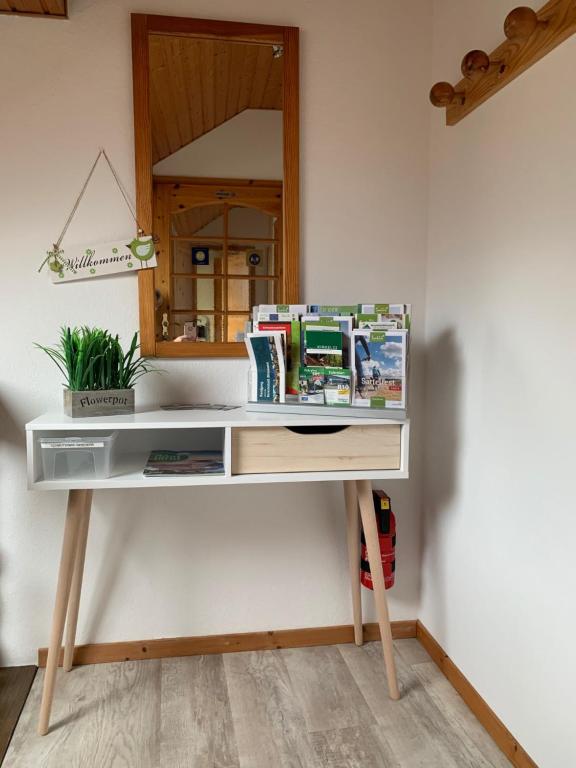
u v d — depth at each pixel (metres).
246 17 1.80
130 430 1.86
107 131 1.76
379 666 1.89
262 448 1.54
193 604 1.95
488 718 1.58
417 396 2.01
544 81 1.32
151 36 1.74
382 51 1.88
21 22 1.70
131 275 1.81
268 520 1.97
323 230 1.89
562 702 1.29
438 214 1.88
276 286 1.85
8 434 1.79
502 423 1.52
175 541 1.92
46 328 1.79
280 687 1.77
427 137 1.93
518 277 1.44
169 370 1.85
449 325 1.81
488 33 1.54
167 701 1.70
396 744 1.54
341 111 1.87
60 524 1.84
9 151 1.72
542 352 1.35
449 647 1.84
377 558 1.68
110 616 1.91
